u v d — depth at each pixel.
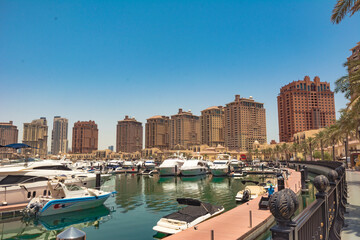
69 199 23.22
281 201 3.59
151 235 17.28
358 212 11.13
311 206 5.36
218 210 19.28
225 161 71.44
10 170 26.75
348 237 7.76
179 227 15.17
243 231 13.44
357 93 21.62
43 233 18.81
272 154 166.50
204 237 12.47
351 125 35.22
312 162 64.69
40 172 28.67
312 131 124.31
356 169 46.19
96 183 32.44
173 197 33.34
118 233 17.83
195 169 69.62
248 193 27.27
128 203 29.09
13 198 24.89
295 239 3.67
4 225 20.66
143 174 77.62
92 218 22.25
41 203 22.80
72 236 3.60
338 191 9.88
